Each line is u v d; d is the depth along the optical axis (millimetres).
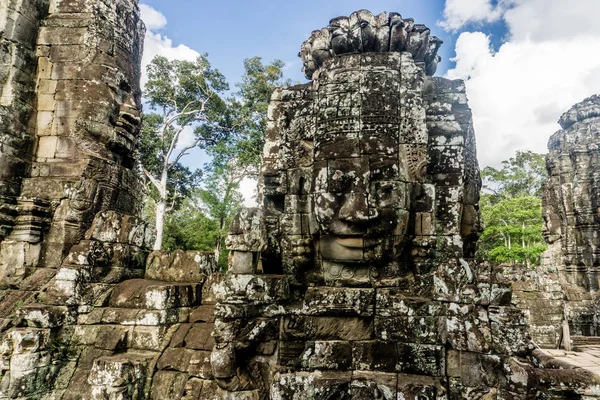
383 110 3729
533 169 33281
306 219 3980
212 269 5160
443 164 4016
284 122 4312
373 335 3406
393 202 3516
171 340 4164
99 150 6008
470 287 3199
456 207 3879
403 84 3811
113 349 4152
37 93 6164
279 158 4270
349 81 3828
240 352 3424
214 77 23766
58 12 6418
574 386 3234
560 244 14062
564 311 8906
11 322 4297
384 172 3582
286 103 4359
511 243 26609
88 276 4641
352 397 3066
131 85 6738
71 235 5398
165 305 4297
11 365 3930
